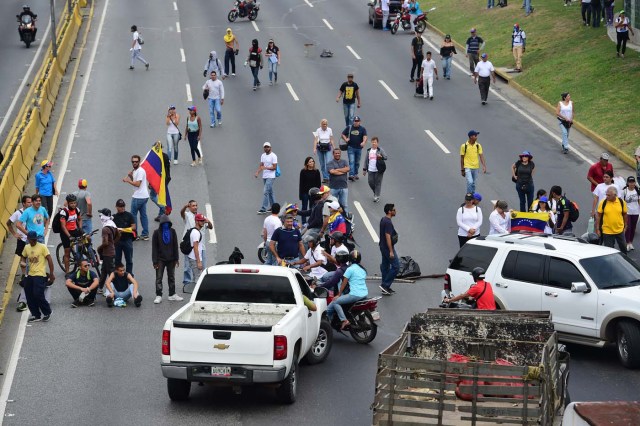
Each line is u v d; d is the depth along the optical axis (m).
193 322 24.53
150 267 38.69
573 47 73.25
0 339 30.84
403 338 23.80
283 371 24.38
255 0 92.75
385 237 35.09
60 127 59.41
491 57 76.75
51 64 69.25
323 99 66.12
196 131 52.31
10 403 25.77
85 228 40.28
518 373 20.81
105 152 54.62
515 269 30.42
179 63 75.69
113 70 73.88
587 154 54.84
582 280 29.28
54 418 24.72
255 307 27.00
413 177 51.16
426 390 21.48
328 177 49.66
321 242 38.53
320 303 28.94
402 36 86.19
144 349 29.97
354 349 30.47
